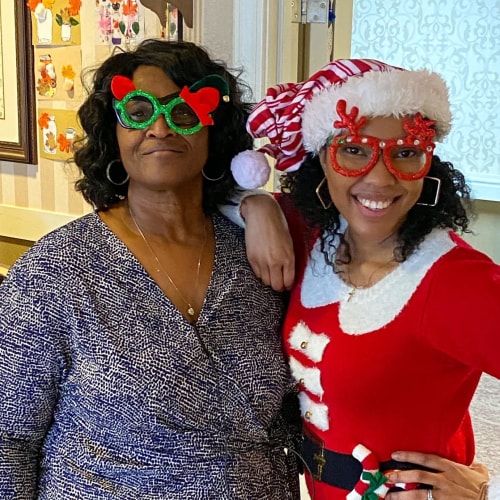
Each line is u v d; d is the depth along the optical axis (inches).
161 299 48.5
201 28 79.1
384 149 43.6
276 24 80.3
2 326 46.9
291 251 51.8
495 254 177.3
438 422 46.4
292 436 52.4
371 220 44.6
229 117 54.5
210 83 50.8
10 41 94.3
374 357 45.0
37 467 50.0
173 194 51.1
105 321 46.7
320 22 83.4
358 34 189.0
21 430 47.9
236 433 48.3
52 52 90.9
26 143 95.3
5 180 100.7
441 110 44.8
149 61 49.6
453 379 45.4
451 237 45.8
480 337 40.2
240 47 79.7
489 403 127.0
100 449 47.4
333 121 44.8
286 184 53.7
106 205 53.5
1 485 47.8
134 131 48.7
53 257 47.6
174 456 46.8
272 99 49.7
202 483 46.8
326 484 48.9
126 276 48.6
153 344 46.8
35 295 46.7
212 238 53.7
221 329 49.4
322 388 47.6
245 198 55.2
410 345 44.1
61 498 47.3
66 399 48.4
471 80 176.9
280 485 50.6
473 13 173.9
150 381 46.0
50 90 92.3
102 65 51.9
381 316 45.0
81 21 87.4
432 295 42.8
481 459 105.7
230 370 48.4
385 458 46.8
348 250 48.7
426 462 45.8
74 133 90.8
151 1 81.0
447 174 46.6
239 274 52.1
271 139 51.1
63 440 48.3
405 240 44.7
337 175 45.3
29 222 98.3
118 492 46.6
